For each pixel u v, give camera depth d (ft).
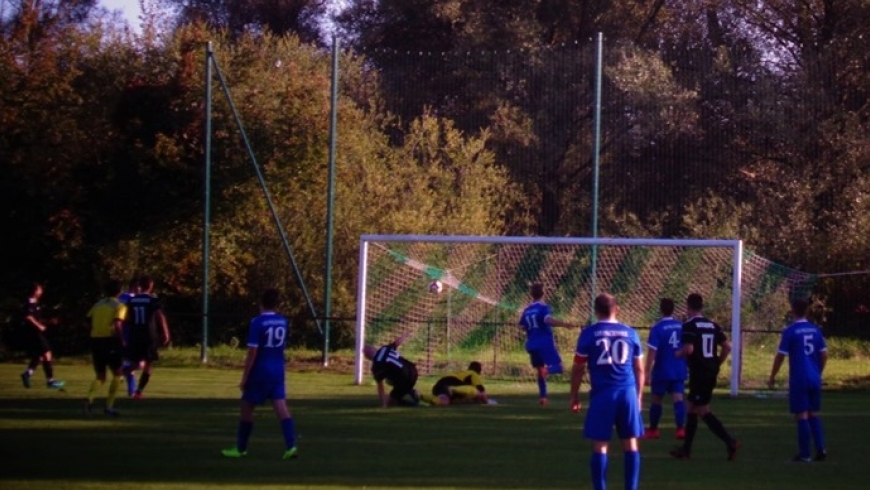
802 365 54.03
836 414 76.74
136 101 126.52
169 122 125.59
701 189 133.39
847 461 53.83
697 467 51.52
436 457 53.06
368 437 60.44
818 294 120.67
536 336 79.66
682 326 55.83
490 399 83.51
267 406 75.41
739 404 83.30
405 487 44.37
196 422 65.98
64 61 129.29
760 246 125.29
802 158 132.57
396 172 130.93
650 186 134.92
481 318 111.65
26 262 123.54
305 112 126.52
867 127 130.21
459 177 132.26
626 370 40.93
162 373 103.81
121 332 69.36
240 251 124.57
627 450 41.09
